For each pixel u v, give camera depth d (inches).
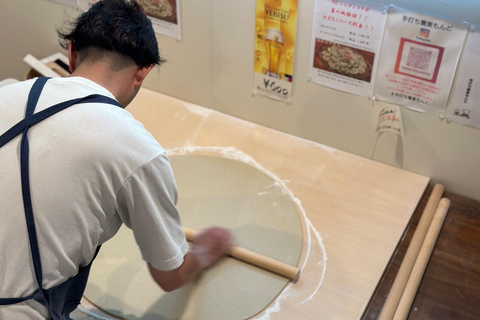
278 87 65.8
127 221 35.3
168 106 74.7
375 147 63.9
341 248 53.3
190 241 53.6
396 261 53.3
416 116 58.5
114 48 33.3
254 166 63.9
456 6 49.3
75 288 38.2
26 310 33.3
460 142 57.5
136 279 49.5
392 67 56.4
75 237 32.9
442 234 56.2
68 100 32.2
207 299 47.7
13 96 33.2
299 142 68.4
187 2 64.8
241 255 51.0
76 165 31.0
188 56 70.5
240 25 62.7
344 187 61.0
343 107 62.9
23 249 31.7
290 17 58.6
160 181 33.2
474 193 60.6
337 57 59.0
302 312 46.8
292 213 57.0
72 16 75.7
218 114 73.4
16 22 81.8
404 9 52.1
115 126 31.9
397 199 59.5
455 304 48.7
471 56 51.2
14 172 31.0
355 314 46.8
